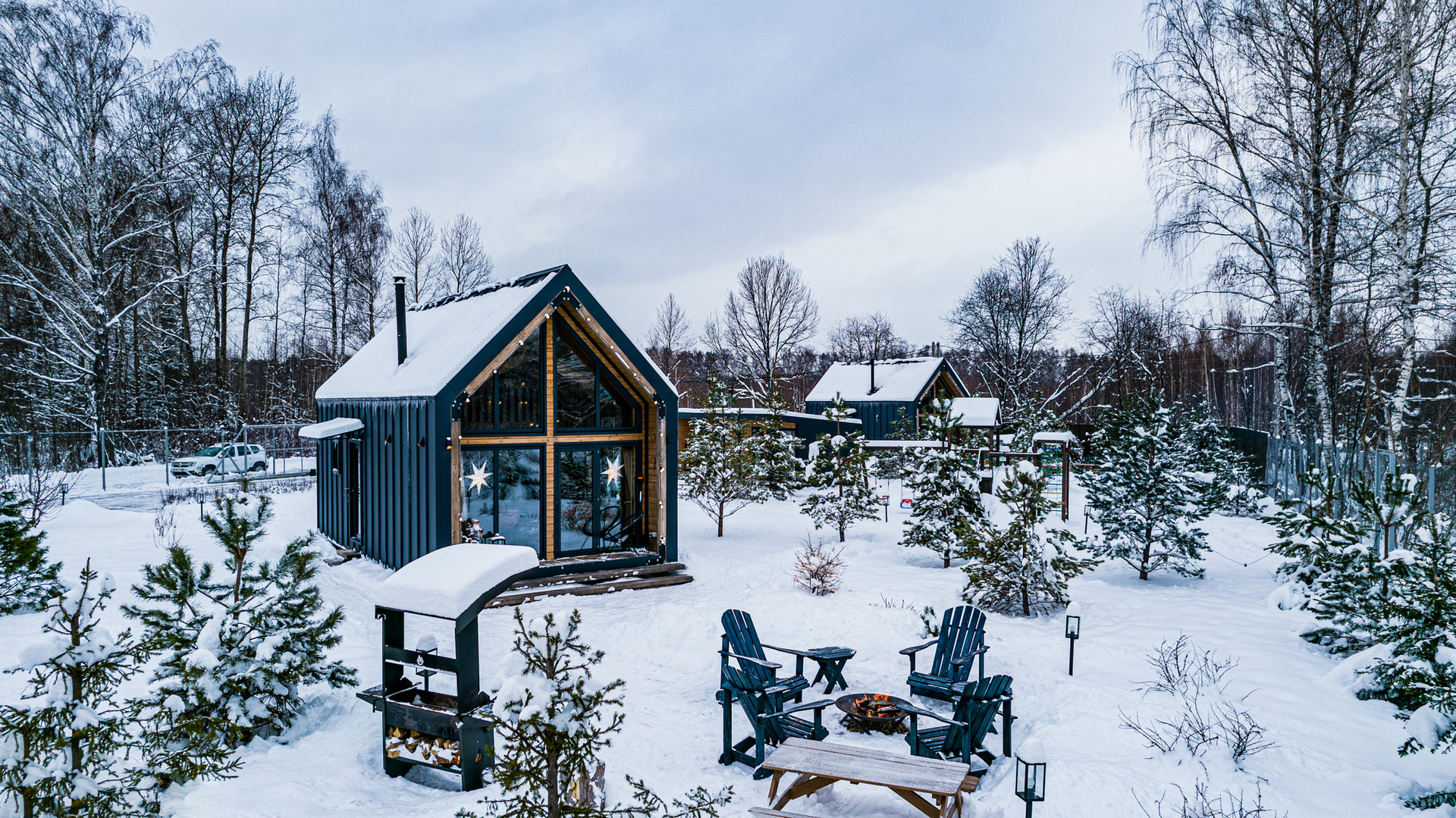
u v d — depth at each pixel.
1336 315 19.27
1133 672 8.55
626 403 15.26
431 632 10.91
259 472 29.95
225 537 6.76
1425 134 15.68
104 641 4.43
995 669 9.09
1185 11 19.27
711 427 20.23
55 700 4.16
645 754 7.23
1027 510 11.77
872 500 18.41
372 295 41.31
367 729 7.14
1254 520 20.55
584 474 14.90
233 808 5.26
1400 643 6.74
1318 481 9.80
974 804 6.06
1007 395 49.59
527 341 14.16
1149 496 13.97
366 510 15.57
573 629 4.64
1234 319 21.98
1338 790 5.62
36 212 27.41
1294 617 10.87
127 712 5.42
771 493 25.08
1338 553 8.58
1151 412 14.23
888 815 6.06
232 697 6.41
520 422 14.12
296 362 42.88
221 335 35.88
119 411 31.42
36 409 29.28
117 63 27.94
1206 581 14.05
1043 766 5.14
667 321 61.31
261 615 6.54
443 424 12.49
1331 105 17.58
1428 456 16.17
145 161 29.36
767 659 9.76
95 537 13.77
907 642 10.23
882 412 33.41
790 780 6.68
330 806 5.60
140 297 30.88
